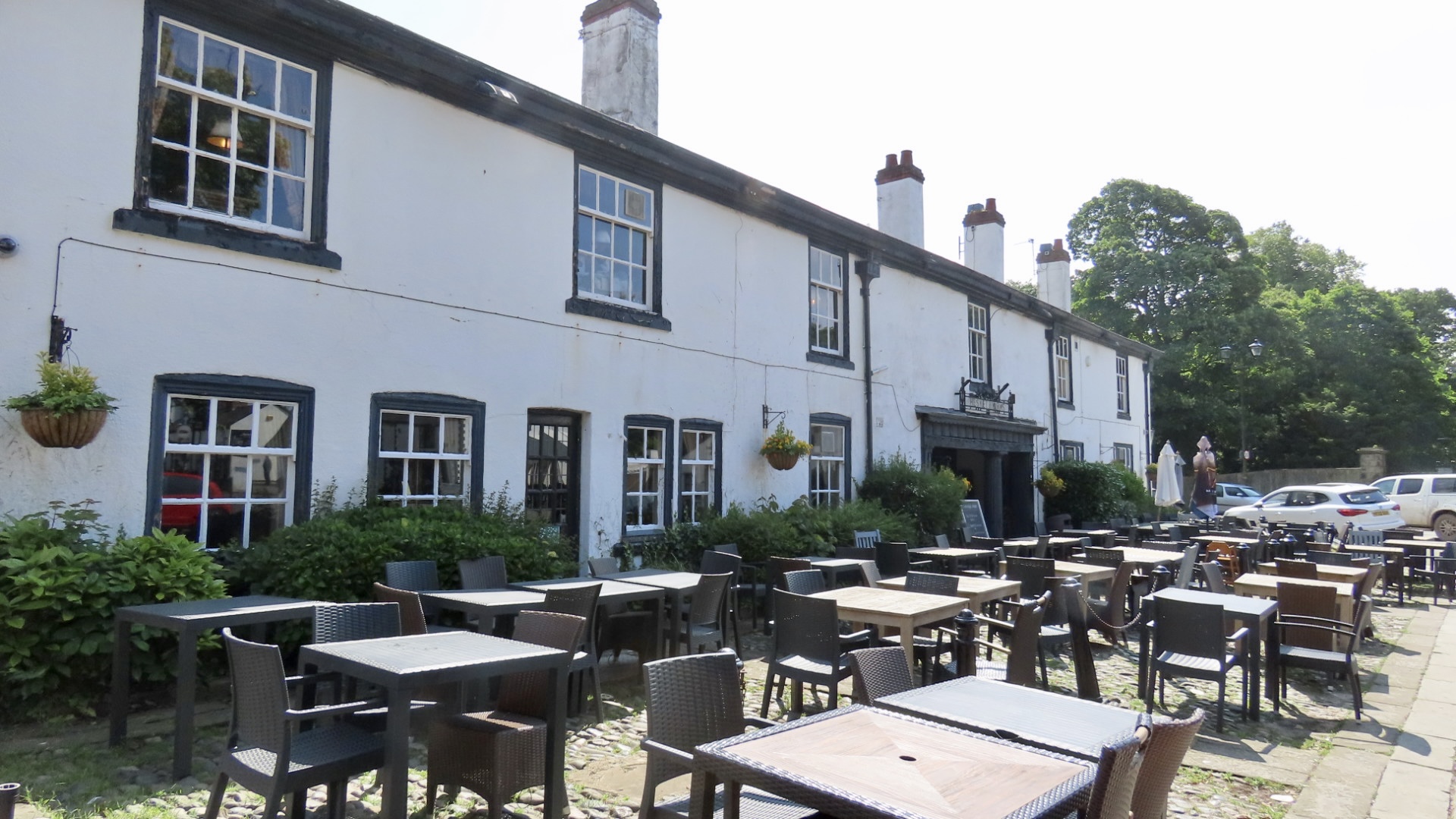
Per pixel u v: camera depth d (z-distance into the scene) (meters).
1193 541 12.28
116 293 6.47
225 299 7.03
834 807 2.45
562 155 9.76
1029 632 5.59
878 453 14.47
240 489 7.15
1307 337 40.16
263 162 7.46
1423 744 5.85
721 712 3.63
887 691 4.06
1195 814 4.61
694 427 11.23
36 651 5.36
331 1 7.49
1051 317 20.47
